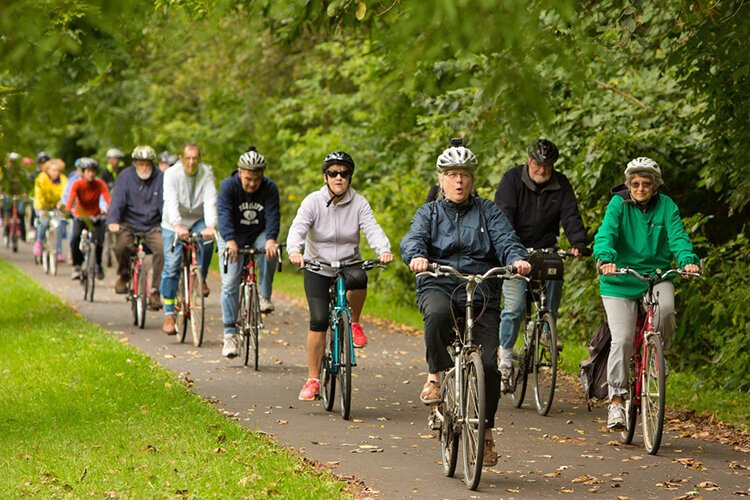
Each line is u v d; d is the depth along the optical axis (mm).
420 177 41812
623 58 17656
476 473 14539
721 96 22906
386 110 46531
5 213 63562
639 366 18281
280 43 26406
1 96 10164
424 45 9930
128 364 24562
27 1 9430
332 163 20562
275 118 56156
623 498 14602
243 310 25938
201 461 15609
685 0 16391
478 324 15414
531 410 21703
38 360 25047
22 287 42188
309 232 20906
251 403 21328
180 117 58719
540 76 10266
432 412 16172
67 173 67312
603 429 19719
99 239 39625
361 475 15609
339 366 20188
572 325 32750
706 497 14789
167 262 29656
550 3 9625
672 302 17906
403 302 42562
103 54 10203
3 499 13688
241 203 25516
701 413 21656
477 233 15930
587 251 21328
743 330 25156
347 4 12758
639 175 18125
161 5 11914
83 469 15148
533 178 21641
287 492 13977
